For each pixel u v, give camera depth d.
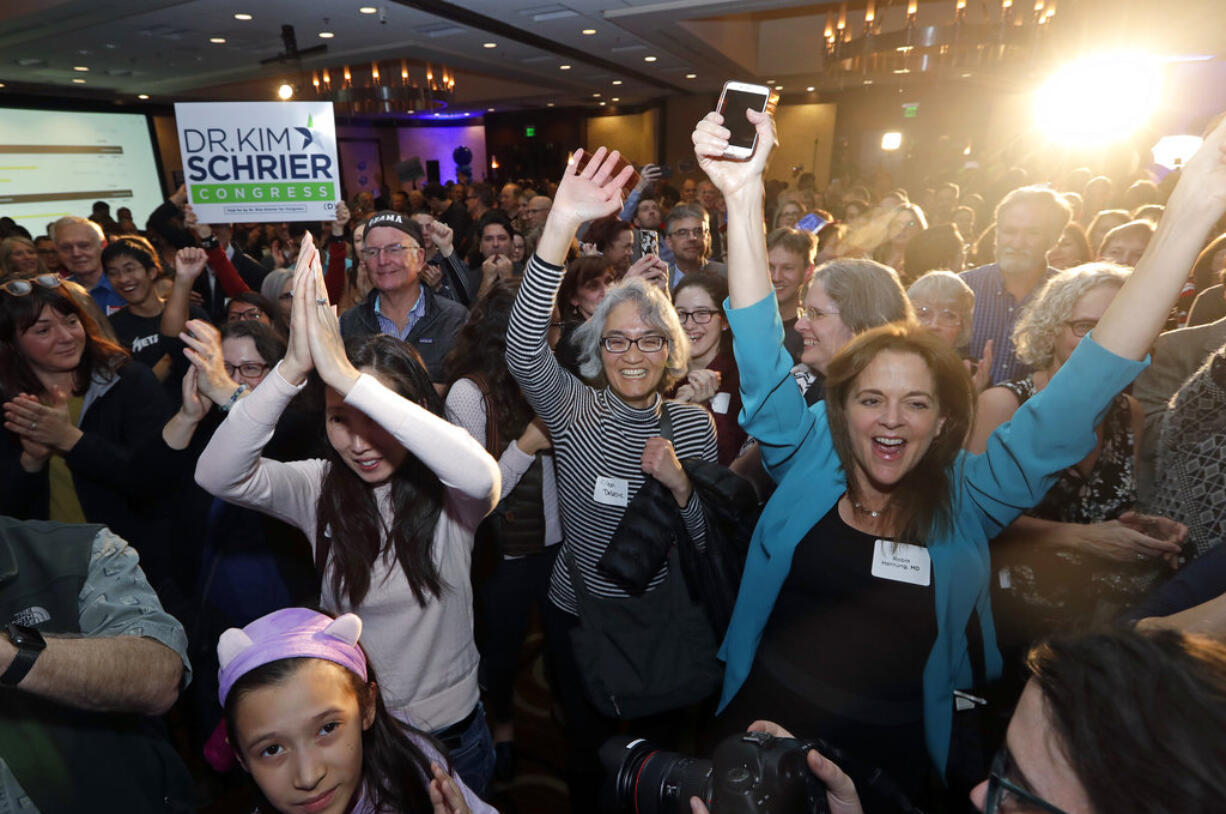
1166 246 0.99
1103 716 0.43
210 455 1.13
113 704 0.88
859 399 1.18
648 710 1.56
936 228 3.57
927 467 1.21
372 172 19.36
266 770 0.85
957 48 4.85
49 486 1.86
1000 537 1.54
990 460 1.21
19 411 1.65
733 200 1.21
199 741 2.00
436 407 1.28
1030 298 2.77
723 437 2.29
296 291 1.06
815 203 11.59
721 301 2.28
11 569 0.92
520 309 1.58
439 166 20.48
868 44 4.97
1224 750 0.39
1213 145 0.97
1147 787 0.40
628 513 1.57
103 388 1.92
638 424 1.69
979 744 1.39
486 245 4.78
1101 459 1.52
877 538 1.24
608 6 7.78
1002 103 14.41
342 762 0.86
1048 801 0.47
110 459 1.73
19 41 7.94
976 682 1.32
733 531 1.54
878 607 1.23
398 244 2.87
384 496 1.29
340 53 9.55
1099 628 0.49
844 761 0.90
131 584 1.00
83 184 12.31
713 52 10.41
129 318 3.43
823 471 1.30
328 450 1.26
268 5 7.14
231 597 1.69
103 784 0.98
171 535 1.93
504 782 2.16
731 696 1.42
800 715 1.29
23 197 11.29
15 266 4.76
